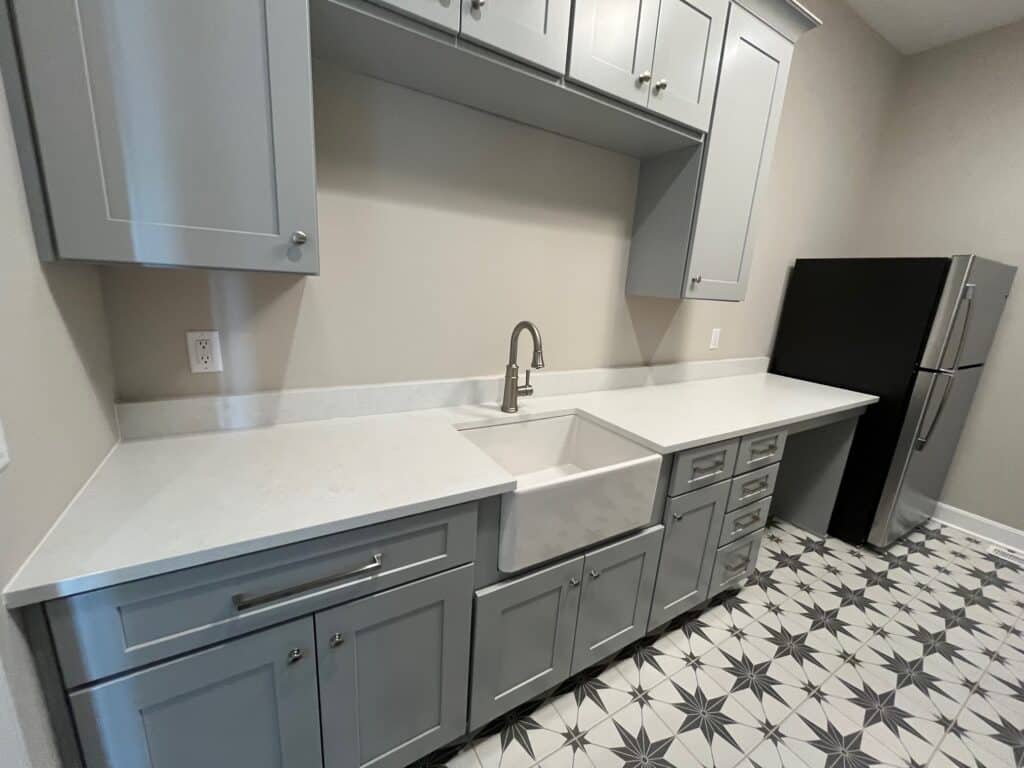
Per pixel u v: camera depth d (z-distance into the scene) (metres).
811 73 2.34
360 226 1.30
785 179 2.45
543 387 1.82
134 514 0.82
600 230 1.80
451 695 1.14
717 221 1.71
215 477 0.98
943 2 2.26
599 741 1.33
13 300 0.65
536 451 1.66
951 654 1.72
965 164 2.60
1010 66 2.40
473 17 1.02
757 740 1.35
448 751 1.28
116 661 0.71
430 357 1.52
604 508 1.26
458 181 1.43
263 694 0.87
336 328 1.34
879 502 2.34
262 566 0.79
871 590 2.09
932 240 2.75
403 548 0.95
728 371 2.54
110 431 1.06
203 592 0.75
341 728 0.98
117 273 1.05
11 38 0.66
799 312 2.62
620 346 2.04
